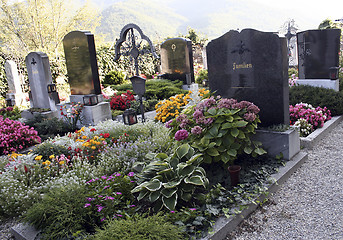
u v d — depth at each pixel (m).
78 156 4.39
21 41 20.31
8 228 3.42
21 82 14.27
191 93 7.60
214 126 3.97
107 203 3.04
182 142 4.09
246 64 4.84
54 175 4.13
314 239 2.89
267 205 3.53
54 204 3.11
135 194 3.70
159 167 3.48
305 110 6.13
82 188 3.28
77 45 7.62
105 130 5.82
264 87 4.73
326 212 3.31
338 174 4.16
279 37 4.39
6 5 20.16
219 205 3.26
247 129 4.13
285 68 4.53
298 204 3.51
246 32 4.72
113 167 4.06
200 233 2.85
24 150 6.21
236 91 5.09
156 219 2.77
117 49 11.04
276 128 4.62
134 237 2.46
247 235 3.01
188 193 3.24
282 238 2.94
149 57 18.50
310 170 4.36
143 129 5.61
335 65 7.48
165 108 6.98
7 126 6.38
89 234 2.86
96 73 7.69
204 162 3.88
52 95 8.45
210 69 5.34
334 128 6.31
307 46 7.82
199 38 23.61
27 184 3.94
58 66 14.57
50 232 2.96
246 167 4.22
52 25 22.30
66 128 7.67
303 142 5.31
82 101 7.96
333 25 16.88
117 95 9.51
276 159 4.48
